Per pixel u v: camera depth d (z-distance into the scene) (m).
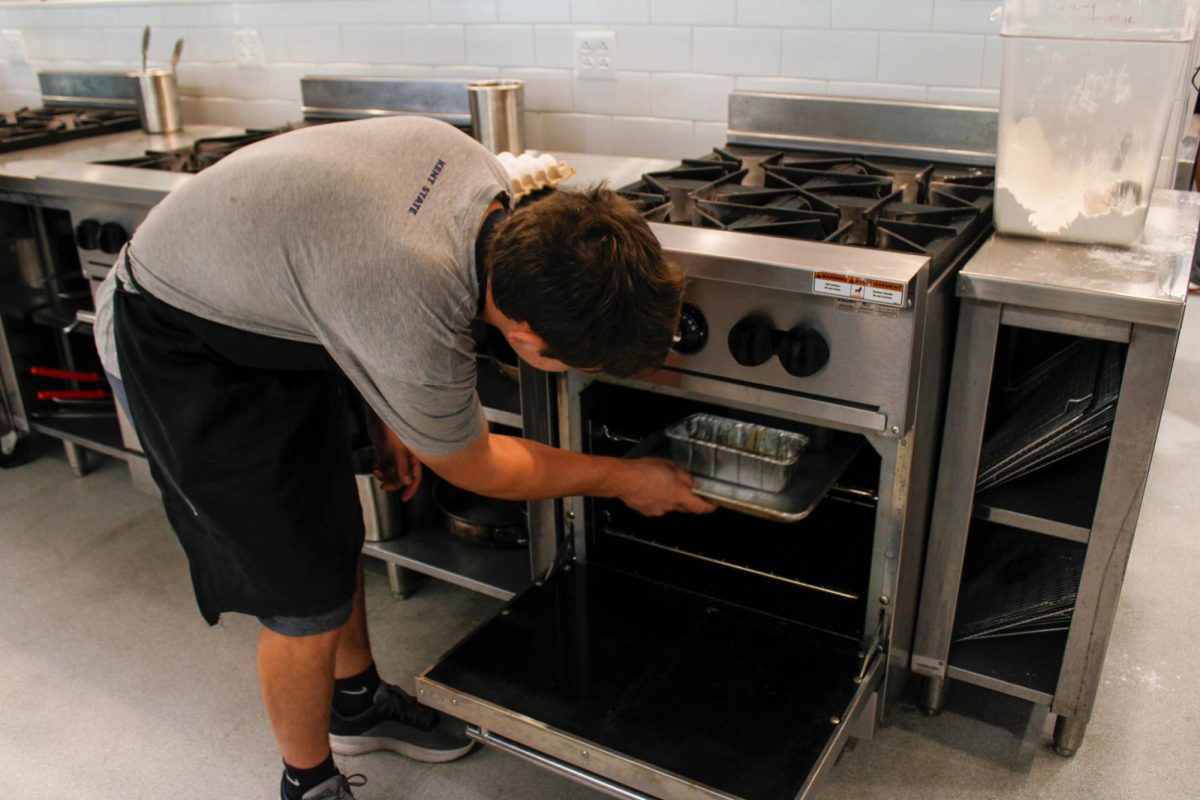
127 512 2.45
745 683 1.45
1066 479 1.59
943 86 2.00
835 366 1.33
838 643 1.53
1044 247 1.46
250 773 1.66
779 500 1.47
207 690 1.85
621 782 1.33
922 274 1.24
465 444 1.21
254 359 1.25
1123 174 1.38
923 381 1.36
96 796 1.62
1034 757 1.63
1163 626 1.90
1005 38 1.38
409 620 2.03
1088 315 1.31
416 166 1.12
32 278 2.54
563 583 1.70
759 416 1.71
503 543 1.99
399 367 1.08
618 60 2.31
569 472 1.42
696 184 1.80
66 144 2.58
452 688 1.44
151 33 2.94
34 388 2.61
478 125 2.25
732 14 2.15
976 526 1.87
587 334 1.01
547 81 2.41
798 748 1.32
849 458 1.59
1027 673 1.62
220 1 2.77
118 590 2.15
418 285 1.04
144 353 1.25
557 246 0.99
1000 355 1.68
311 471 1.33
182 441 1.27
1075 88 1.36
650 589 1.68
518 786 1.63
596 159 2.24
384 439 1.72
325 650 1.41
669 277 1.04
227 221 1.12
